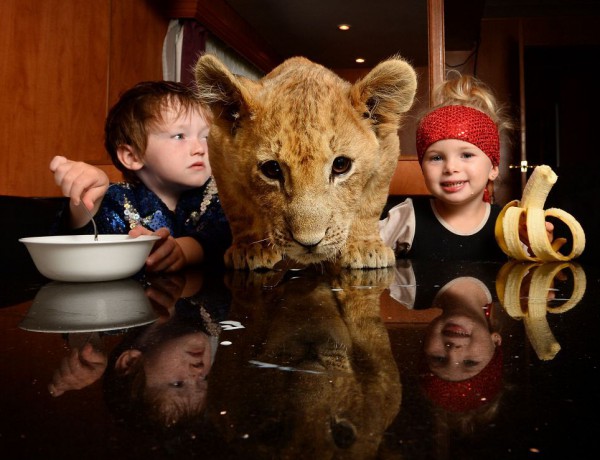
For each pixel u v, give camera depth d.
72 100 3.11
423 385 0.39
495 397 0.36
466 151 1.90
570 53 4.65
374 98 1.22
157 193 1.73
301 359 0.47
